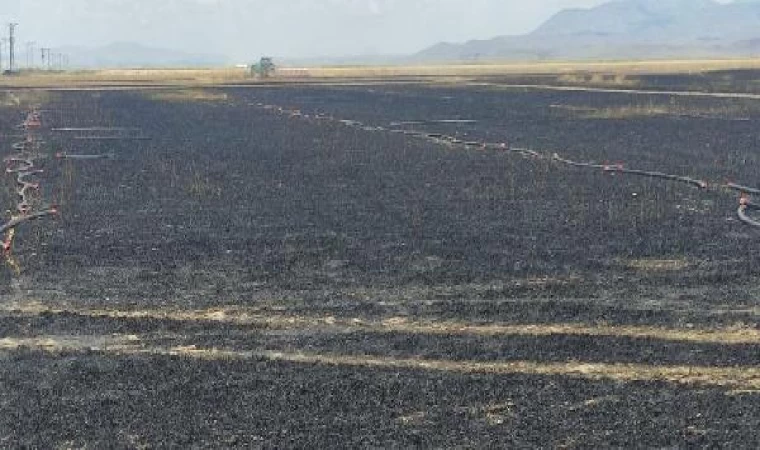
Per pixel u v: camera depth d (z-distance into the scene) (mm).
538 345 12086
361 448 9211
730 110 47312
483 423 9758
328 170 28031
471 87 76188
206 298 14508
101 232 19391
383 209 21562
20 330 13016
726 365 11273
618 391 10547
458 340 12344
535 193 23516
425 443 9289
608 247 17453
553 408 10109
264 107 55312
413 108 53562
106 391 10797
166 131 40844
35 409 10281
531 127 41562
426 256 16953
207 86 81312
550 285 14828
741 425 9547
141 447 9328
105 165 29641
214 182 25844
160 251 17609
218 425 9820
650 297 14156
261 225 19922
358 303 14117
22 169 28703
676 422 9672
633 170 27188
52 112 51000
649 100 55781
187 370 11422
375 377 11102
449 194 23516
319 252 17359
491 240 18109
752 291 14383
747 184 24531
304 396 10555
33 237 18906
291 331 12898
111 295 14727
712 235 18453
